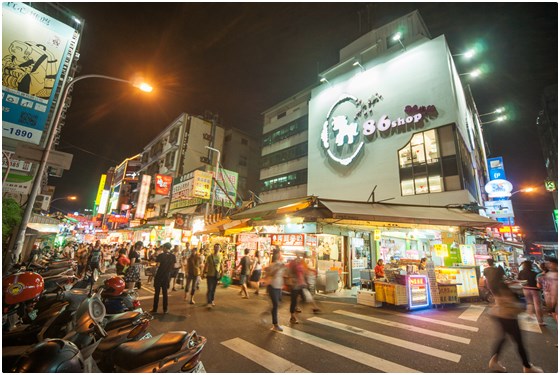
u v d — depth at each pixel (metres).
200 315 7.16
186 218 22.69
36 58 8.78
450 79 18.69
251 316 7.21
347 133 23.52
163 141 40.38
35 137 8.35
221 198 23.33
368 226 13.41
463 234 14.69
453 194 16.72
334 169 24.09
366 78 23.64
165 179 27.67
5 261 6.98
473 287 11.02
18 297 3.71
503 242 22.81
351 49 27.17
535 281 7.72
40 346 2.29
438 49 19.75
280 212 11.70
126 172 47.50
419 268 10.12
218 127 39.66
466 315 8.11
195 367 2.99
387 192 19.98
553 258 8.43
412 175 18.98
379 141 21.34
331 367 4.22
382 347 5.14
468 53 23.67
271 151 33.66
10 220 7.41
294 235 12.34
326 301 9.86
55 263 9.08
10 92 8.20
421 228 13.85
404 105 20.45
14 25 8.58
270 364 4.28
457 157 17.11
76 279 7.33
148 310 7.60
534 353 5.23
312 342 5.30
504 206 21.56
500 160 25.81
